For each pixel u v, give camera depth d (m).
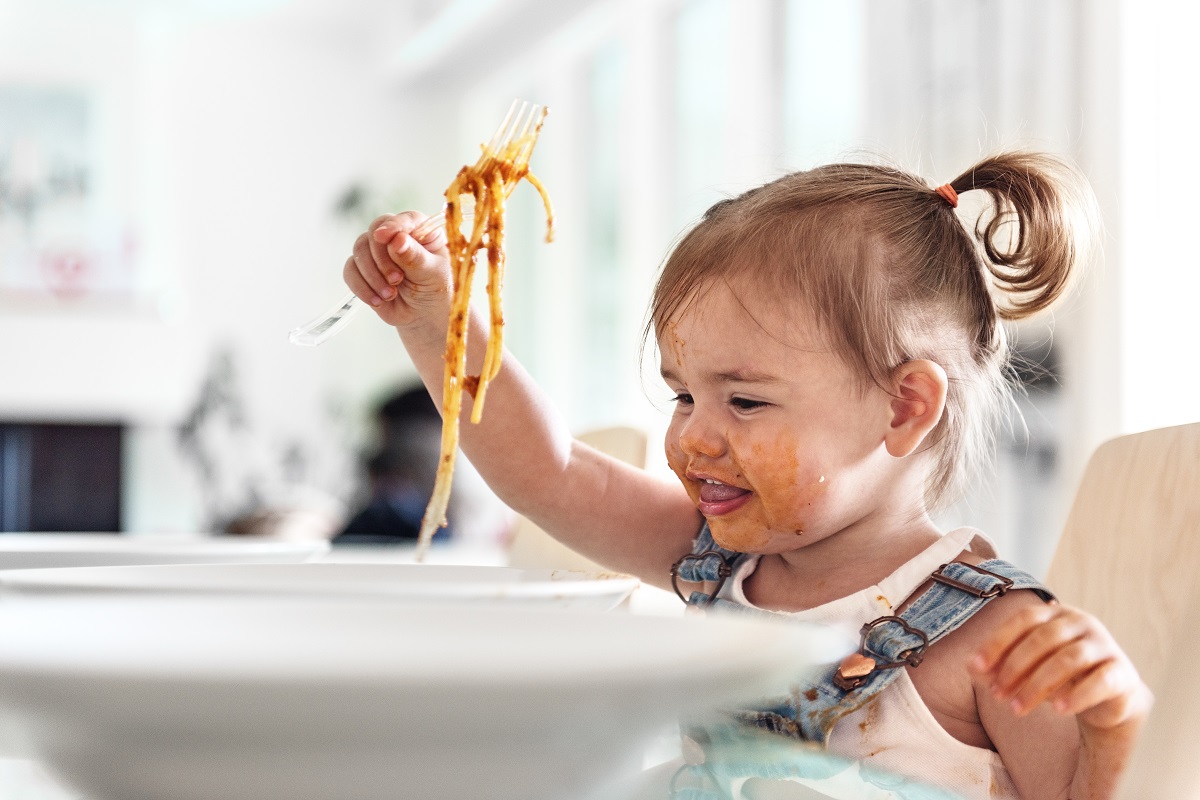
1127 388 2.41
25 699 0.29
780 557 0.90
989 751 0.74
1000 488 2.54
